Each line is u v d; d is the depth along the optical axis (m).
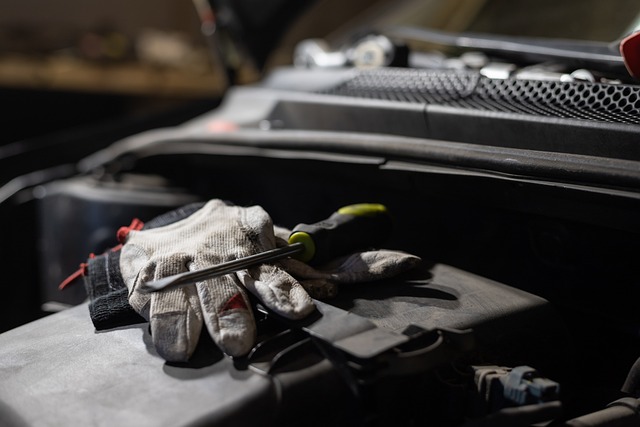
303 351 0.67
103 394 0.64
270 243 0.82
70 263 1.35
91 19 3.63
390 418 0.66
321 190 1.15
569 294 0.90
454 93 1.06
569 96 0.94
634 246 0.82
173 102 3.17
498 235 0.97
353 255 0.85
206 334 0.72
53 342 0.76
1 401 0.65
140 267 0.79
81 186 1.37
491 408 0.68
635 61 0.90
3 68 2.63
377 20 1.62
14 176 1.75
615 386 0.89
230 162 1.21
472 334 0.66
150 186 1.34
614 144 0.81
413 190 0.97
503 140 0.93
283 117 1.30
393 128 1.07
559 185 0.80
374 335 0.65
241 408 0.61
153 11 3.85
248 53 1.62
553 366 0.80
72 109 2.89
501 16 1.36
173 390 0.64
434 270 0.89
